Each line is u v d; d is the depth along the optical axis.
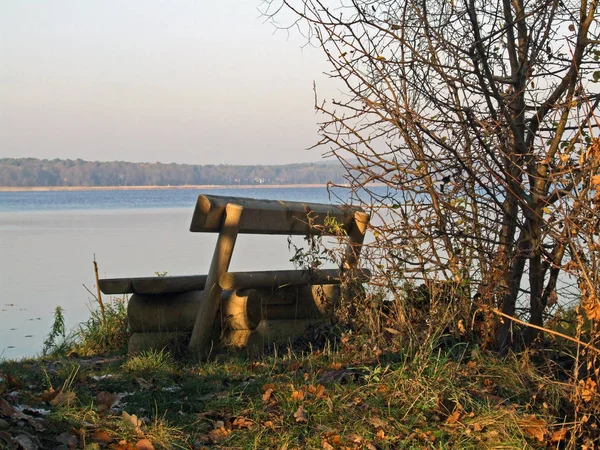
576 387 4.16
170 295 6.96
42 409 4.61
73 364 6.03
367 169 5.32
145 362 6.10
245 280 6.61
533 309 5.42
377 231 5.73
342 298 6.85
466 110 4.86
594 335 4.21
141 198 121.25
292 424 4.45
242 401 4.89
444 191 5.46
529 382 4.88
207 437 4.35
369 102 5.07
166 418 4.62
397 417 4.46
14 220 40.62
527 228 5.23
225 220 6.42
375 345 5.91
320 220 7.26
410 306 6.13
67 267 16.44
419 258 5.70
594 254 4.06
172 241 23.75
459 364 5.06
